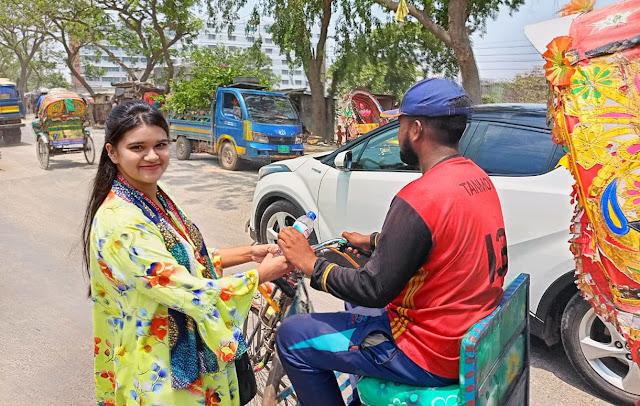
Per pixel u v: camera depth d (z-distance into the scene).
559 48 2.09
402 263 1.69
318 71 19.36
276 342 2.05
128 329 1.78
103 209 1.78
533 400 3.16
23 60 45.03
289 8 16.17
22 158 14.23
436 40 20.77
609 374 3.10
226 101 12.79
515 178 3.38
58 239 6.48
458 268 1.72
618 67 2.04
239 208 8.41
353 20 18.84
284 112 12.90
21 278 5.18
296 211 4.94
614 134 2.05
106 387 2.01
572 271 3.10
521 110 3.55
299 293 2.39
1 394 3.27
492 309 1.80
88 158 12.83
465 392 1.59
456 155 1.89
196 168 12.91
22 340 3.95
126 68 33.84
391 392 1.84
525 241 3.30
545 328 3.31
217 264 2.26
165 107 14.63
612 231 2.10
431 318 1.75
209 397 1.93
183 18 26.62
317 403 2.01
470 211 1.74
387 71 22.69
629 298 2.12
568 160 2.24
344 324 1.95
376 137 4.31
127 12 28.30
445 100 1.82
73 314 4.39
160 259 1.72
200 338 1.88
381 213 4.12
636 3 2.08
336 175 4.50
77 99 12.26
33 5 29.36
